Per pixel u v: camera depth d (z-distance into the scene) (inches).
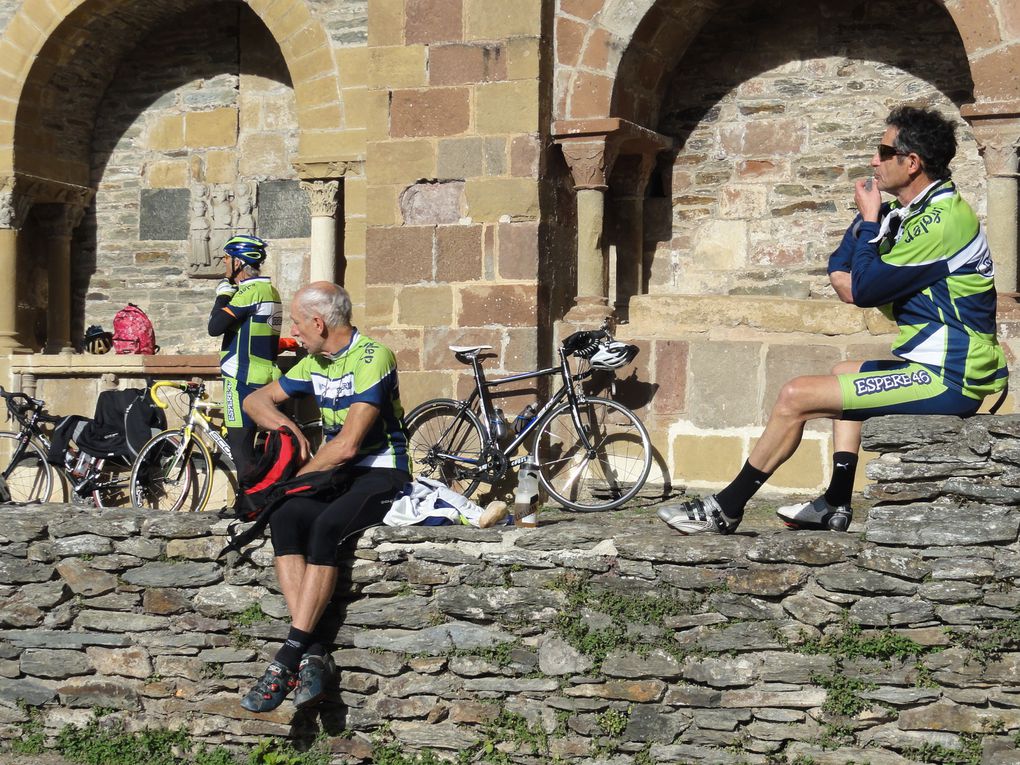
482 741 194.7
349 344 206.5
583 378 300.8
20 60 428.5
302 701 195.2
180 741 211.0
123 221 462.9
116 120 463.2
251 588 209.5
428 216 316.8
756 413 300.5
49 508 232.4
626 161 334.6
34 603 220.2
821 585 180.9
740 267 336.8
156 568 213.8
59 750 216.4
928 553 175.8
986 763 171.5
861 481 291.9
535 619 194.1
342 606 203.2
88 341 433.7
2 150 430.6
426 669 197.9
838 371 186.4
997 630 172.4
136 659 215.0
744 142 336.5
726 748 184.4
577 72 311.9
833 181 328.8
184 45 454.9
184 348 455.8
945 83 318.7
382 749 199.0
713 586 186.2
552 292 317.7
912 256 171.2
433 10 315.0
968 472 174.6
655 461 307.3
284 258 442.3
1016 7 280.5
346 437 199.9
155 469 346.9
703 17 332.5
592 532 196.1
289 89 443.5
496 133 310.3
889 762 176.1
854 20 327.3
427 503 207.9
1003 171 283.4
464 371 314.0
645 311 319.3
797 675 181.2
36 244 474.3
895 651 177.2
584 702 191.0
